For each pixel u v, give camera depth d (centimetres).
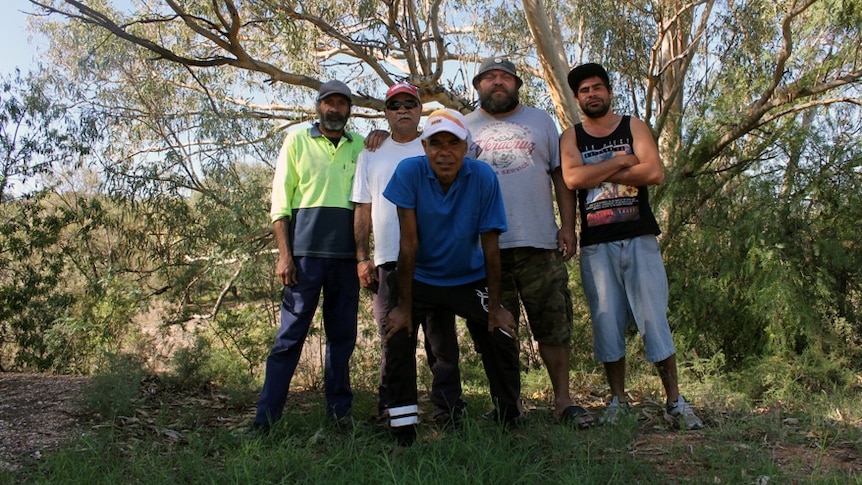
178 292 883
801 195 702
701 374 658
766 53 886
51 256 934
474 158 434
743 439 396
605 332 442
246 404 506
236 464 329
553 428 395
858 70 820
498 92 437
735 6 914
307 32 989
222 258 823
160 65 1048
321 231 416
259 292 836
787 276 669
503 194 427
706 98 902
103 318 872
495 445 352
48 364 873
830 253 677
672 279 750
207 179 886
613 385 456
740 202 752
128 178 864
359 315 730
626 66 1034
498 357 391
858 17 783
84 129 920
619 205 438
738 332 726
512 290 438
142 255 944
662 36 947
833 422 433
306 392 578
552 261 433
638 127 435
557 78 998
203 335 739
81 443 374
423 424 445
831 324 671
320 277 416
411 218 365
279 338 414
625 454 354
